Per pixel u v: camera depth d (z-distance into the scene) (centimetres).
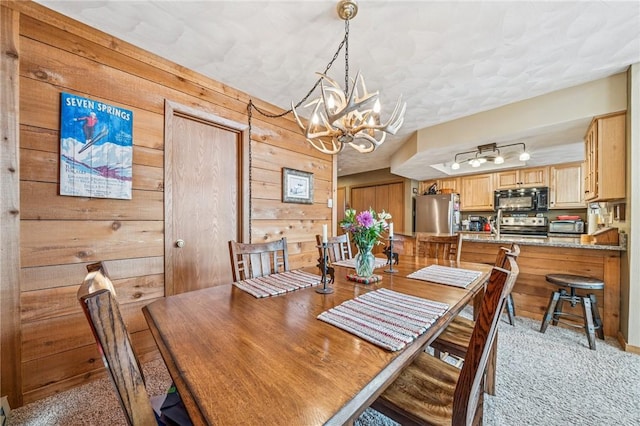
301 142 312
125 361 56
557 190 434
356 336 87
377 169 581
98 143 168
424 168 439
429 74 213
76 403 149
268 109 274
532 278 279
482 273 176
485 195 500
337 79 224
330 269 146
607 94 218
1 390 139
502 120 271
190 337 87
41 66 151
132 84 183
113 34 171
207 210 229
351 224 160
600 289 236
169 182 201
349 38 171
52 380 154
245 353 77
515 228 477
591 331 210
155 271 195
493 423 134
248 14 152
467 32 165
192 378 65
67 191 157
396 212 572
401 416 89
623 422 134
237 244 167
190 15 153
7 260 141
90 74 166
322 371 68
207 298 127
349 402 57
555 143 308
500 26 160
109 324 54
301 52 187
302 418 53
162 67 197
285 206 292
